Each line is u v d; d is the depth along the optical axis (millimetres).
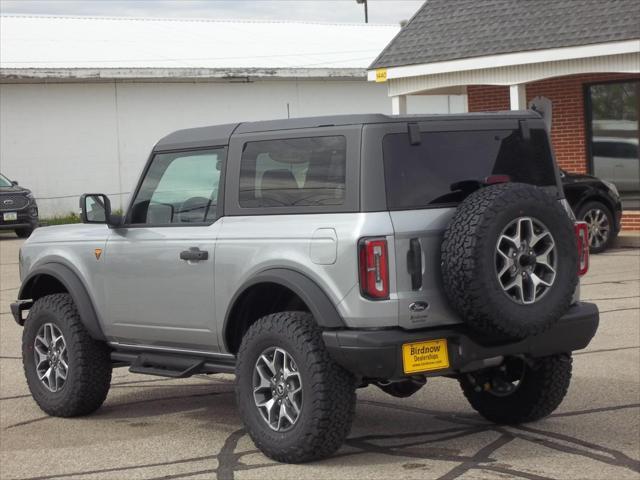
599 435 6688
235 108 36188
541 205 6004
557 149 20547
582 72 17891
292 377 6219
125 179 34438
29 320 8062
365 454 6426
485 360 6336
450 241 5902
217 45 39125
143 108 34656
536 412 6906
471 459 6230
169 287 7109
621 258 16234
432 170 6211
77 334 7754
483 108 22062
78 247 7820
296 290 6168
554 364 6789
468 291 5848
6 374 9594
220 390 8734
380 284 5941
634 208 19484
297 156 6430
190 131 7266
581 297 12523
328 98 37938
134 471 6320
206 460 6492
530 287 6020
